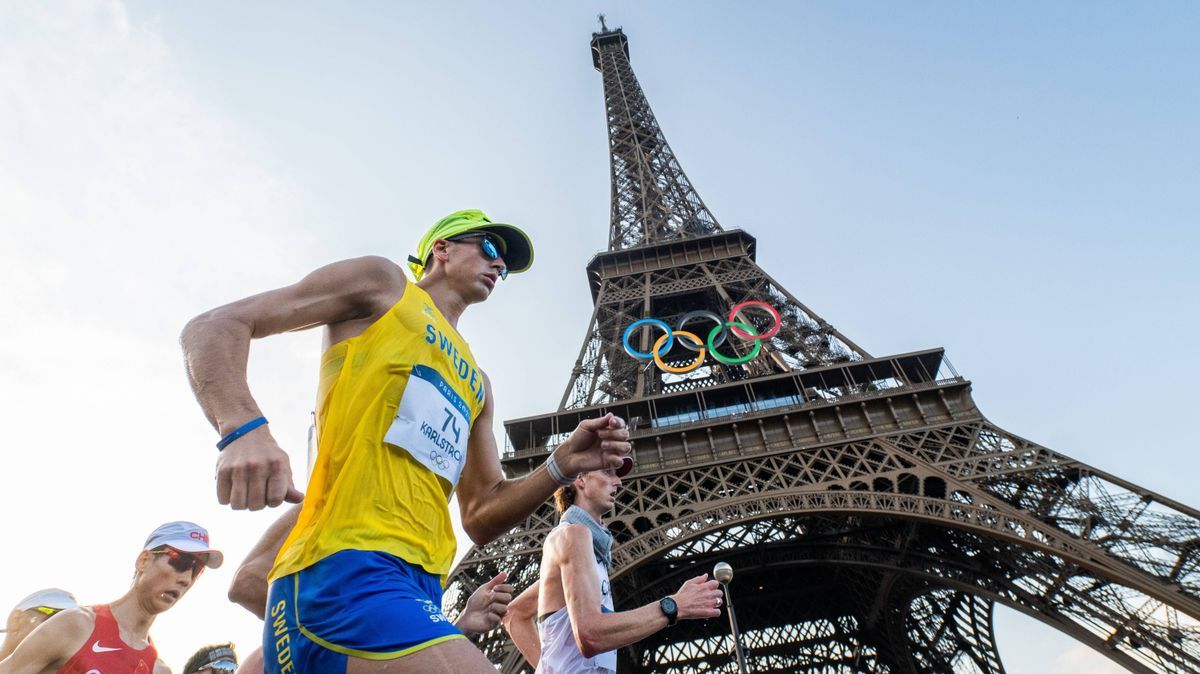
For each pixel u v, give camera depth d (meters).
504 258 6.15
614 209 90.31
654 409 51.78
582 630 6.53
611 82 114.69
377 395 4.20
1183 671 33.94
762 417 48.53
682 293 68.19
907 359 51.41
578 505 8.50
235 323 3.80
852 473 43.81
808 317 60.66
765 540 53.06
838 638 67.19
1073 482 40.59
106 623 8.12
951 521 39.06
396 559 3.84
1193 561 34.81
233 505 3.28
